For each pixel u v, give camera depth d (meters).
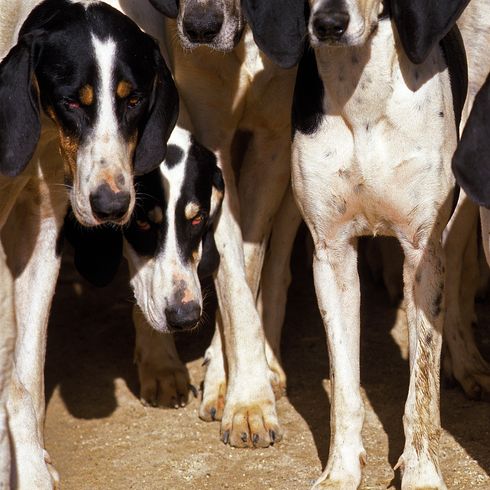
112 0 10.10
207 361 10.71
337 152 8.78
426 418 8.82
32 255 9.31
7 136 8.51
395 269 12.29
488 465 9.32
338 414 8.94
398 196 8.78
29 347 9.25
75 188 8.50
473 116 7.90
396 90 8.60
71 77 8.47
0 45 9.06
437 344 8.91
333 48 8.55
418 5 8.43
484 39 9.99
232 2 9.20
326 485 8.83
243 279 10.23
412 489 8.70
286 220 10.84
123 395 10.88
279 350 11.02
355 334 9.09
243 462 9.66
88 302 12.84
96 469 9.62
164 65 8.91
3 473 7.53
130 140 8.61
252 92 10.16
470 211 10.30
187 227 9.51
